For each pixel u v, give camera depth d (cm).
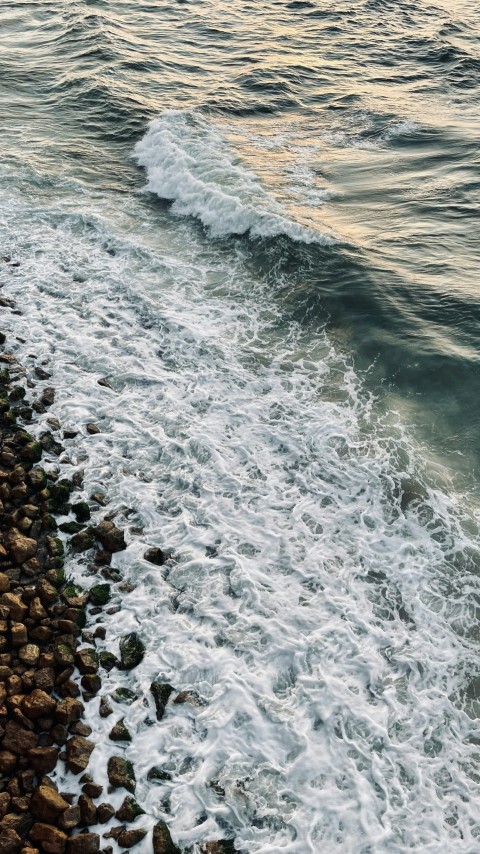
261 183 1677
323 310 1297
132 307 1295
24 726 675
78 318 1259
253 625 798
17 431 1009
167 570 856
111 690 730
